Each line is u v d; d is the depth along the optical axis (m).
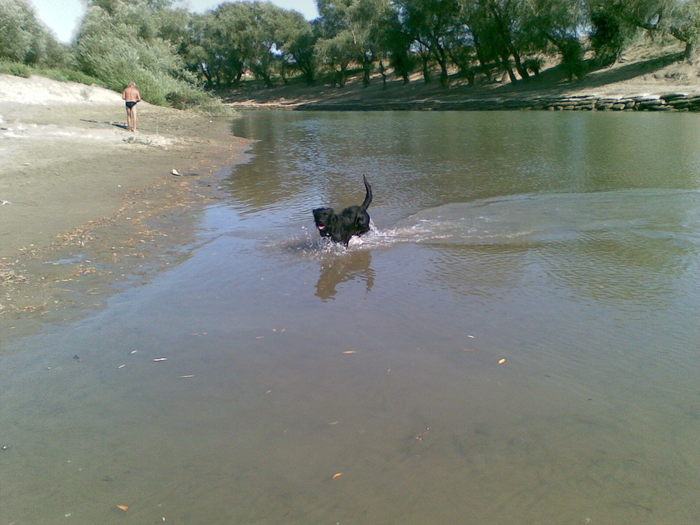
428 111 46.56
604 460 3.26
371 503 2.96
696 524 2.77
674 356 4.48
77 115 23.33
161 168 13.88
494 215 9.05
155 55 38.62
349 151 17.97
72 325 5.18
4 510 2.94
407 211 9.52
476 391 4.03
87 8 40.22
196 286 6.18
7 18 29.61
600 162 14.09
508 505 2.92
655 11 38.34
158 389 4.13
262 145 20.05
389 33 55.94
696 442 3.41
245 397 4.00
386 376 4.27
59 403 3.96
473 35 51.53
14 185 10.83
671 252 7.00
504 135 22.03
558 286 6.04
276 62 78.94
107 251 7.29
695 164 13.35
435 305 5.63
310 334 5.01
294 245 7.68
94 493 3.06
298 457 3.34
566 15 42.22
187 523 2.84
